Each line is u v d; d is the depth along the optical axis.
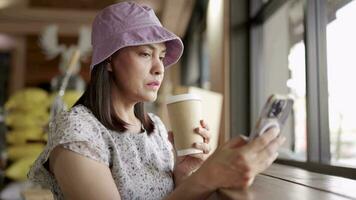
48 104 3.92
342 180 1.17
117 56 1.09
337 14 1.67
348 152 1.58
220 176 0.75
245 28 2.65
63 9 5.63
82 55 4.41
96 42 1.10
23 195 2.01
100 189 0.92
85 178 0.92
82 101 1.11
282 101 0.74
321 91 1.74
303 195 0.81
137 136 1.13
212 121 1.92
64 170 0.93
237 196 0.72
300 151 1.98
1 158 4.72
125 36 1.05
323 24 1.76
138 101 1.15
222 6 2.69
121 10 1.10
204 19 4.32
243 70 2.62
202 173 0.76
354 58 1.52
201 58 4.65
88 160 0.94
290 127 2.10
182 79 5.82
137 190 1.06
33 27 5.69
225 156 0.73
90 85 1.10
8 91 5.66
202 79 4.62
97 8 5.68
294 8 2.09
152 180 1.11
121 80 1.09
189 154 1.12
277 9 2.29
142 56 1.08
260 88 2.57
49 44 4.58
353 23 1.53
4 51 5.70
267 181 1.07
